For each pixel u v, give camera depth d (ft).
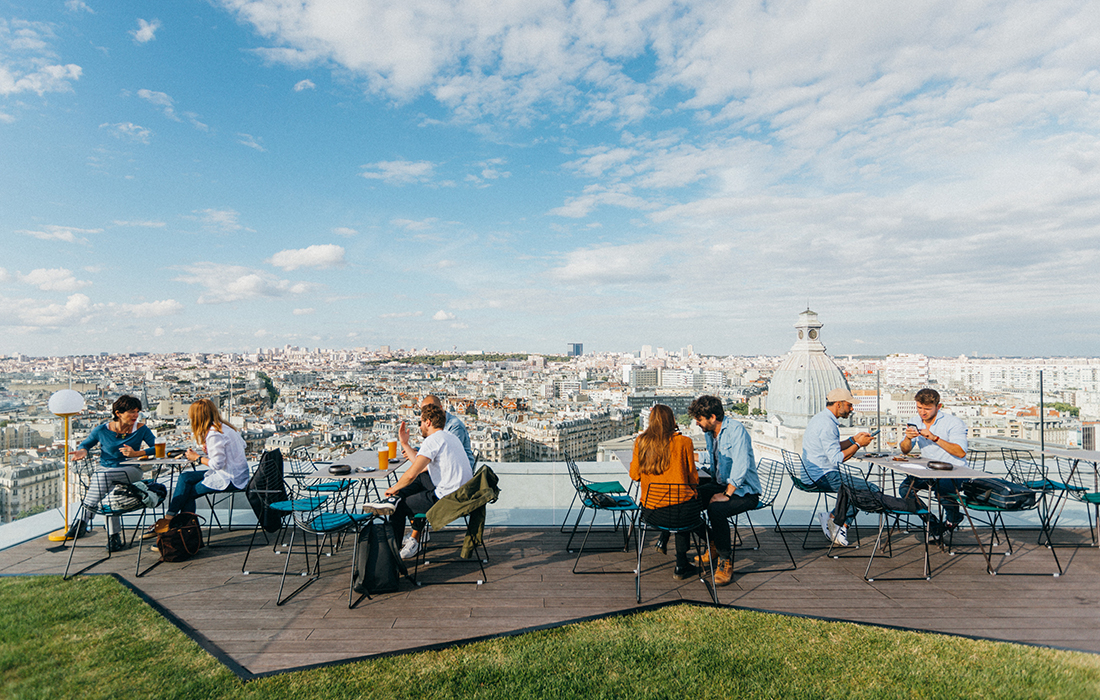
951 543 18.99
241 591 14.89
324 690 9.87
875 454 20.48
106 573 16.38
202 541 19.39
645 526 15.76
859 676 10.41
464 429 20.04
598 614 13.30
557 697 9.68
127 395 19.77
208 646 11.58
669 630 12.40
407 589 15.07
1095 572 16.35
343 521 15.60
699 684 10.14
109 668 10.64
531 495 26.45
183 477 19.06
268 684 10.07
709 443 18.63
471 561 17.51
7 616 13.12
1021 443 29.63
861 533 20.66
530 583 15.51
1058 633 12.24
